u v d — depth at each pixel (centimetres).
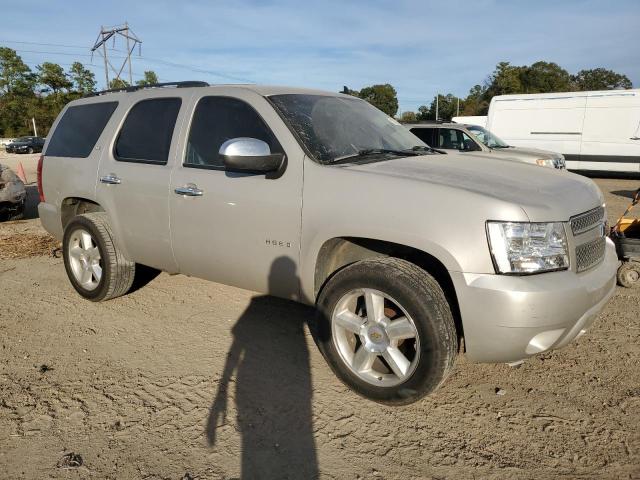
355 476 242
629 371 335
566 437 269
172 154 384
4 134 6862
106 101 463
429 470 246
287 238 319
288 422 283
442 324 265
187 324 416
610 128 1508
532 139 1648
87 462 253
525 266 255
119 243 432
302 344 379
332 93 414
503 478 240
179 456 256
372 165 314
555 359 354
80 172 453
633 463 248
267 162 313
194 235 368
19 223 867
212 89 379
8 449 262
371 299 288
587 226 288
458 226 260
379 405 300
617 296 475
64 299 478
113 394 313
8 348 377
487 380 327
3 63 7000
